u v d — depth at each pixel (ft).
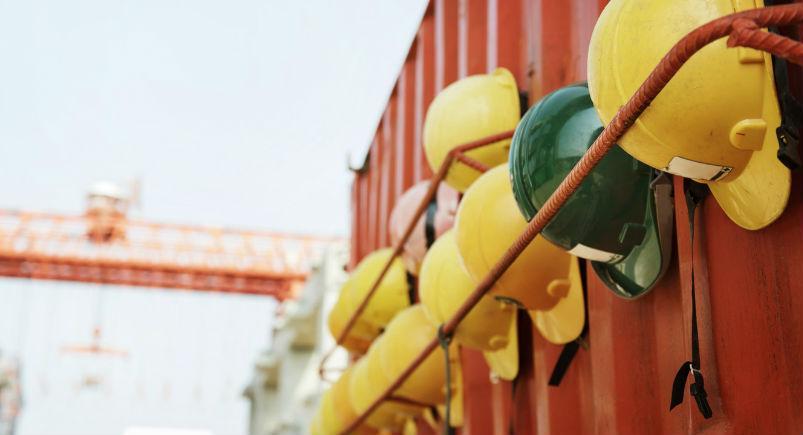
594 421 9.53
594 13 10.57
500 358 12.12
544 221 7.52
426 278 12.27
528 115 8.56
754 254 6.75
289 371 52.80
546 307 10.06
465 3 16.38
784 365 6.38
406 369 13.44
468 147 11.57
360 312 17.49
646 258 8.10
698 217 7.44
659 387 8.28
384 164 23.17
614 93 6.61
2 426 105.09
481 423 13.46
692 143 6.34
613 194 7.94
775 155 6.18
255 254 91.25
